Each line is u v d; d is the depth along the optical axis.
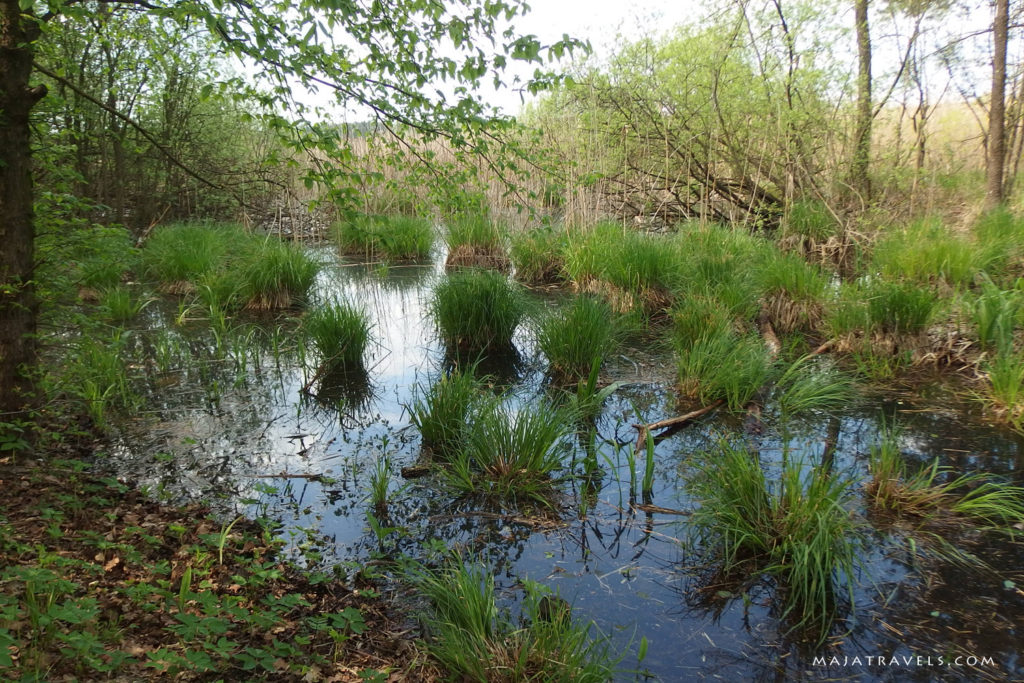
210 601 2.79
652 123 11.30
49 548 3.22
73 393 5.55
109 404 5.68
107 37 5.29
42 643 2.40
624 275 8.52
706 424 5.40
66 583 2.62
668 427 5.37
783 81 10.72
